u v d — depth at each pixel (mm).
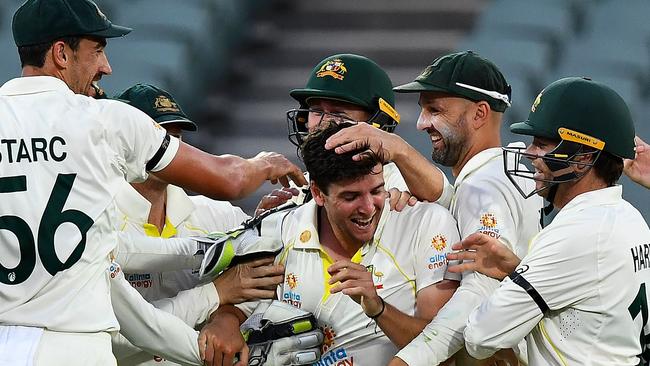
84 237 9977
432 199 11125
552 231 9945
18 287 9836
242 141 27344
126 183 11320
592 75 26641
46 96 10180
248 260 11117
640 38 27688
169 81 26438
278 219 11281
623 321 9820
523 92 25406
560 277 9766
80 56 10586
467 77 11539
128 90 12227
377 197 10281
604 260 9711
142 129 10523
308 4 31453
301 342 10648
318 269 10812
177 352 10844
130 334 10836
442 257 10688
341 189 10141
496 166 11391
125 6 28625
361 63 11531
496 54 27047
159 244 11320
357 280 10125
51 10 10414
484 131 11758
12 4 28109
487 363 11141
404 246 10727
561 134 9953
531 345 10328
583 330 9891
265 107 28484
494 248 10461
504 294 9930
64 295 9914
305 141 10445
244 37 30516
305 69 29578
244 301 11203
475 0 31031
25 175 9859
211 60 28672
